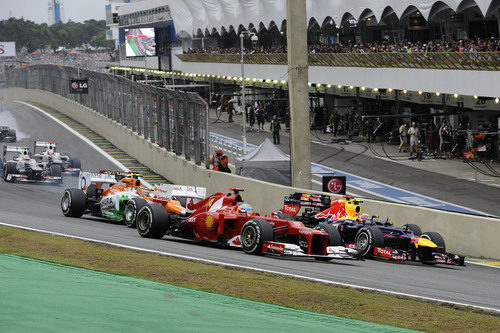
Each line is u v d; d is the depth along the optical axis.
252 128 109.88
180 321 12.09
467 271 25.78
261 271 20.59
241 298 16.66
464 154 72.25
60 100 130.38
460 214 31.97
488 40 67.81
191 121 59.91
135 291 15.62
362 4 96.00
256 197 43.91
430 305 17.34
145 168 75.62
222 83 152.00
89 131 104.56
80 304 12.49
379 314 16.05
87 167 75.25
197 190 30.34
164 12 189.00
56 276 16.72
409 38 94.00
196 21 167.25
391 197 58.66
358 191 61.84
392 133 88.56
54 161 61.00
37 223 30.55
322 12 107.69
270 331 12.26
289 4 43.66
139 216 28.56
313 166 75.88
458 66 66.50
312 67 97.88
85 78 106.94
